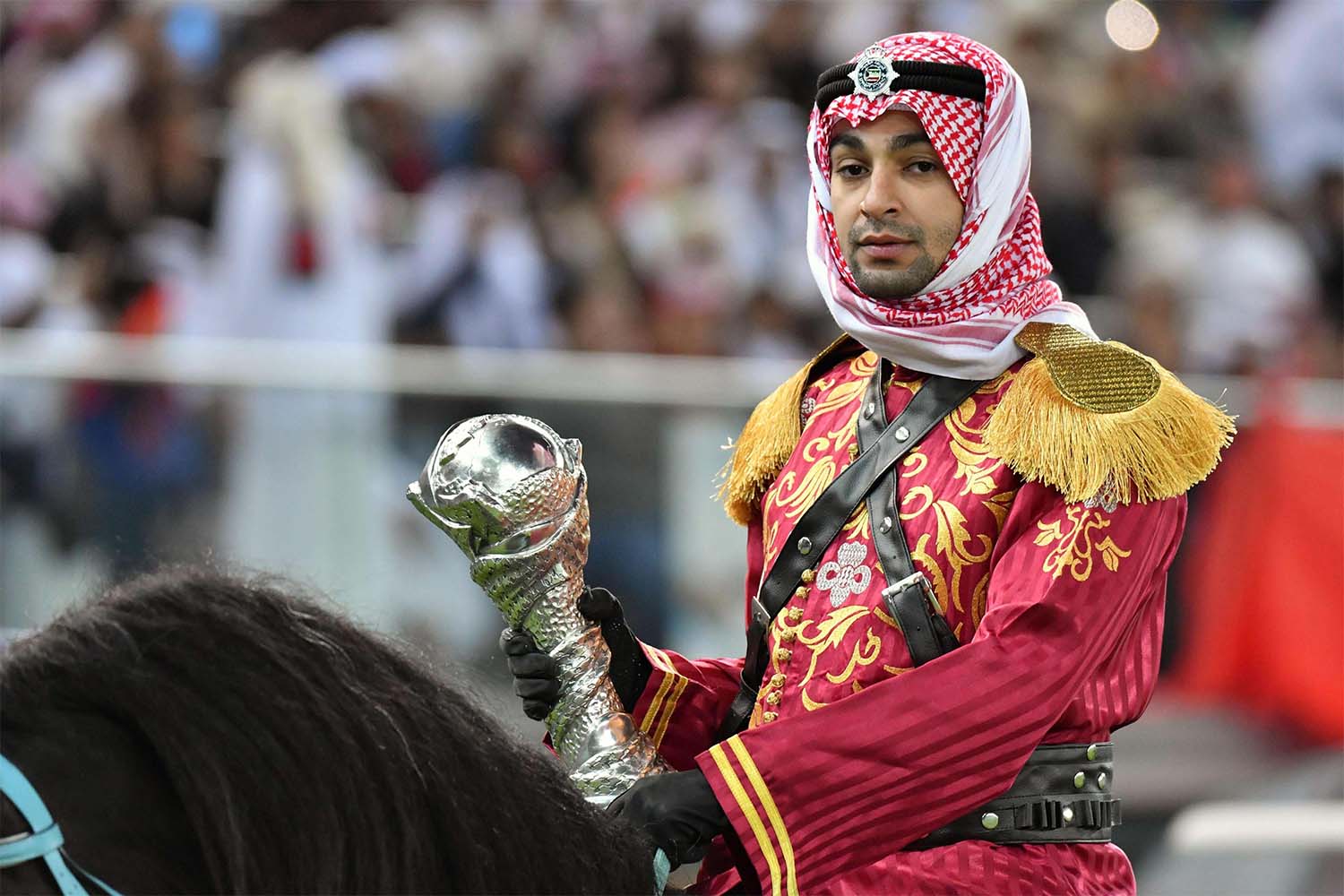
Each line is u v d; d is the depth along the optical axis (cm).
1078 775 614
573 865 497
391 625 1505
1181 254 2175
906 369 653
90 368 1518
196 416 1531
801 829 573
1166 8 2342
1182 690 1650
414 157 2048
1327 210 2288
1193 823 1537
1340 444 1716
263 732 457
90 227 1886
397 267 1945
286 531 1539
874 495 632
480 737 501
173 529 1523
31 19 1989
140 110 1920
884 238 626
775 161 2152
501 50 2138
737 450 719
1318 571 1673
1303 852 1502
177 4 1989
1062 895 604
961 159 622
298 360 1552
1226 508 1689
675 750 681
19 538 1501
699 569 1572
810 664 630
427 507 605
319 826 454
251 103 1928
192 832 451
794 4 2245
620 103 2152
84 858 437
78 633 461
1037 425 606
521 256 1991
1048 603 586
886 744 575
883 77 623
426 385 1566
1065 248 2172
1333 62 2322
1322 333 2227
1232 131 2312
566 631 613
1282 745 1633
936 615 611
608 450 1572
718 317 2022
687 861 584
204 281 1870
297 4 2062
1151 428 601
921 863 606
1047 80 2256
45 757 444
